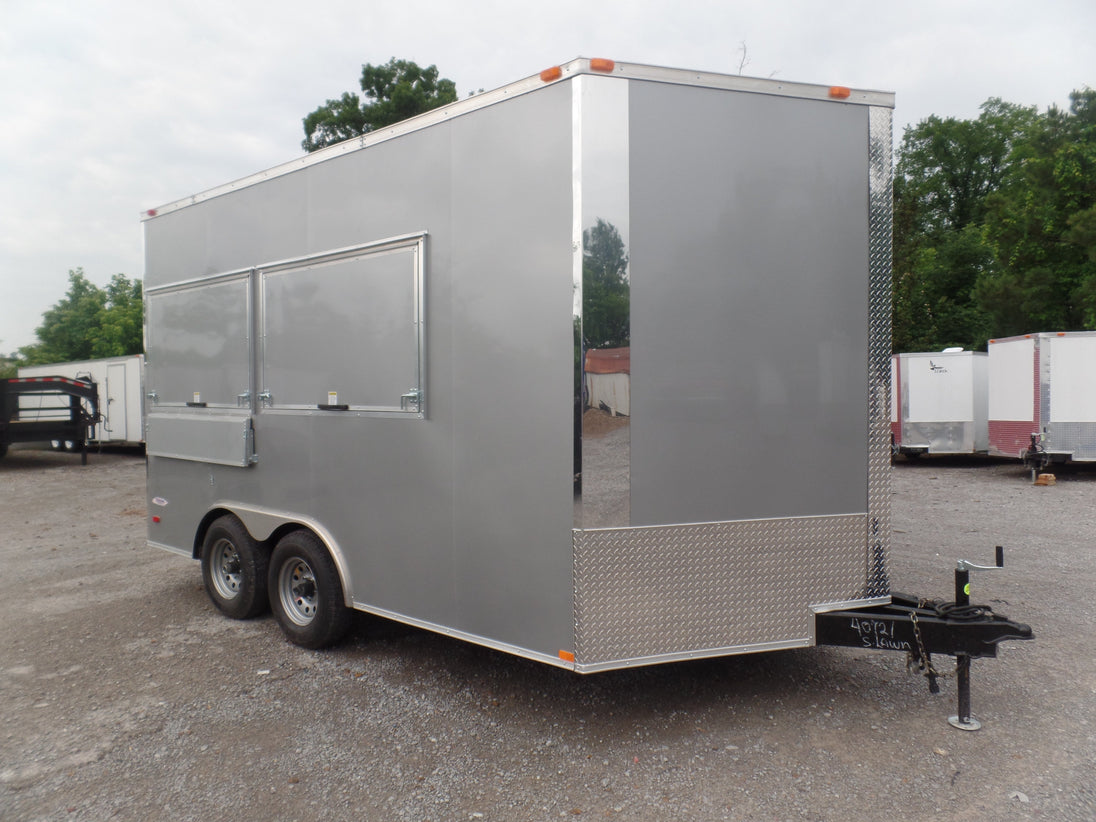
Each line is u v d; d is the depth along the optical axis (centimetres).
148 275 581
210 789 300
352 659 441
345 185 412
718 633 326
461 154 352
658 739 332
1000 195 2939
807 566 338
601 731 341
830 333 339
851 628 338
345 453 415
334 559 425
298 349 444
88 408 2005
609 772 304
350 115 2989
